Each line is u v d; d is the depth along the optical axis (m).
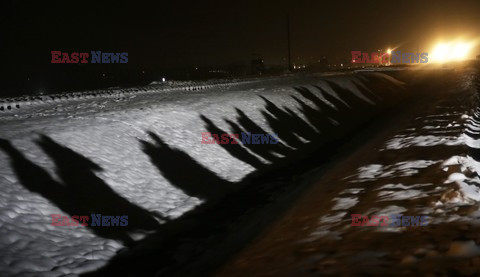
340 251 4.96
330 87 30.09
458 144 10.31
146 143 12.87
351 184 8.48
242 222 8.73
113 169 10.66
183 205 10.11
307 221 6.93
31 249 7.00
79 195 9.13
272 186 11.48
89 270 6.91
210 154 13.83
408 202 6.43
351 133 20.64
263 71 68.38
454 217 5.37
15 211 7.77
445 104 21.30
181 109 17.00
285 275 4.60
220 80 39.91
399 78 47.66
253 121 18.53
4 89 43.84
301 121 20.95
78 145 11.12
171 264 7.01
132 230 8.55
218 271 6.12
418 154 10.01
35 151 10.08
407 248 4.56
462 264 3.89
